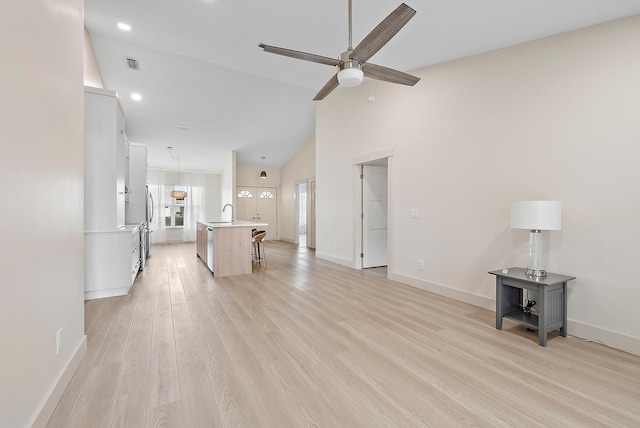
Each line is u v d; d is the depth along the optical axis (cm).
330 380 186
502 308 267
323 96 296
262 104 639
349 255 541
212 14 296
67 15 185
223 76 531
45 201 151
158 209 921
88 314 298
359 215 523
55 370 162
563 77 257
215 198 998
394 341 241
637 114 219
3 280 112
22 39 128
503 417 153
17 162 123
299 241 982
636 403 165
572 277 247
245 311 310
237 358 213
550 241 266
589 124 242
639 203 219
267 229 1025
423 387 180
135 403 162
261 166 1014
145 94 556
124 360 208
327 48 340
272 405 162
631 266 223
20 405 124
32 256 136
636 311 221
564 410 159
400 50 316
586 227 245
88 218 348
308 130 788
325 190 609
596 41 238
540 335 234
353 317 294
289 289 395
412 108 402
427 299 351
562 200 258
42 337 146
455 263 351
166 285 414
